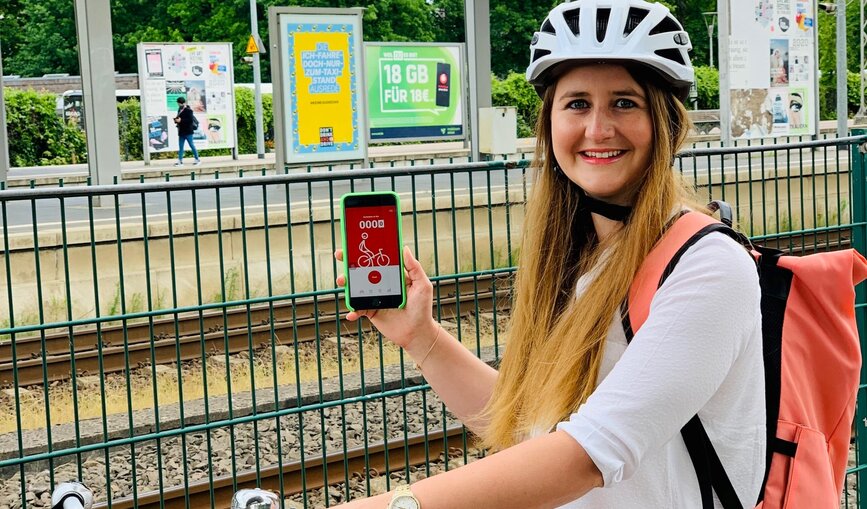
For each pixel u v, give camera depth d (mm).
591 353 1919
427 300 2355
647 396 1675
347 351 8438
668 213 1914
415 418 7016
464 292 10102
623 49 1951
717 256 1779
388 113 21531
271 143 37875
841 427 2053
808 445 1957
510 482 1629
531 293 2154
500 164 4656
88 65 14820
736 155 5035
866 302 4977
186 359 8461
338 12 18562
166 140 29031
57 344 8805
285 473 5984
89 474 6211
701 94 40875
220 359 8359
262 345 8828
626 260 1892
